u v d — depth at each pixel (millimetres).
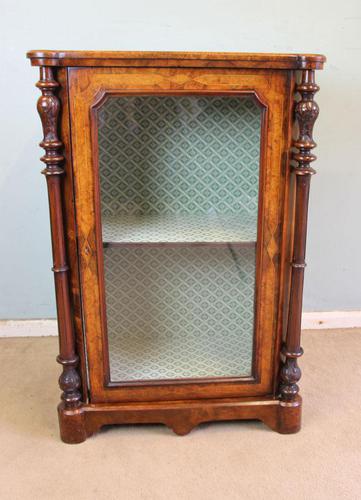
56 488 1050
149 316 1210
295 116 1043
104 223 1106
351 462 1116
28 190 1575
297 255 1114
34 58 959
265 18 1479
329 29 1496
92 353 1163
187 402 1196
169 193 1123
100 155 1054
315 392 1364
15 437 1202
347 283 1717
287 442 1182
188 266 1177
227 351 1229
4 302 1673
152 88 1005
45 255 1637
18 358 1553
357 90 1547
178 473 1089
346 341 1643
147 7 1452
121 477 1079
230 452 1150
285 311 1183
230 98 1053
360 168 1609
